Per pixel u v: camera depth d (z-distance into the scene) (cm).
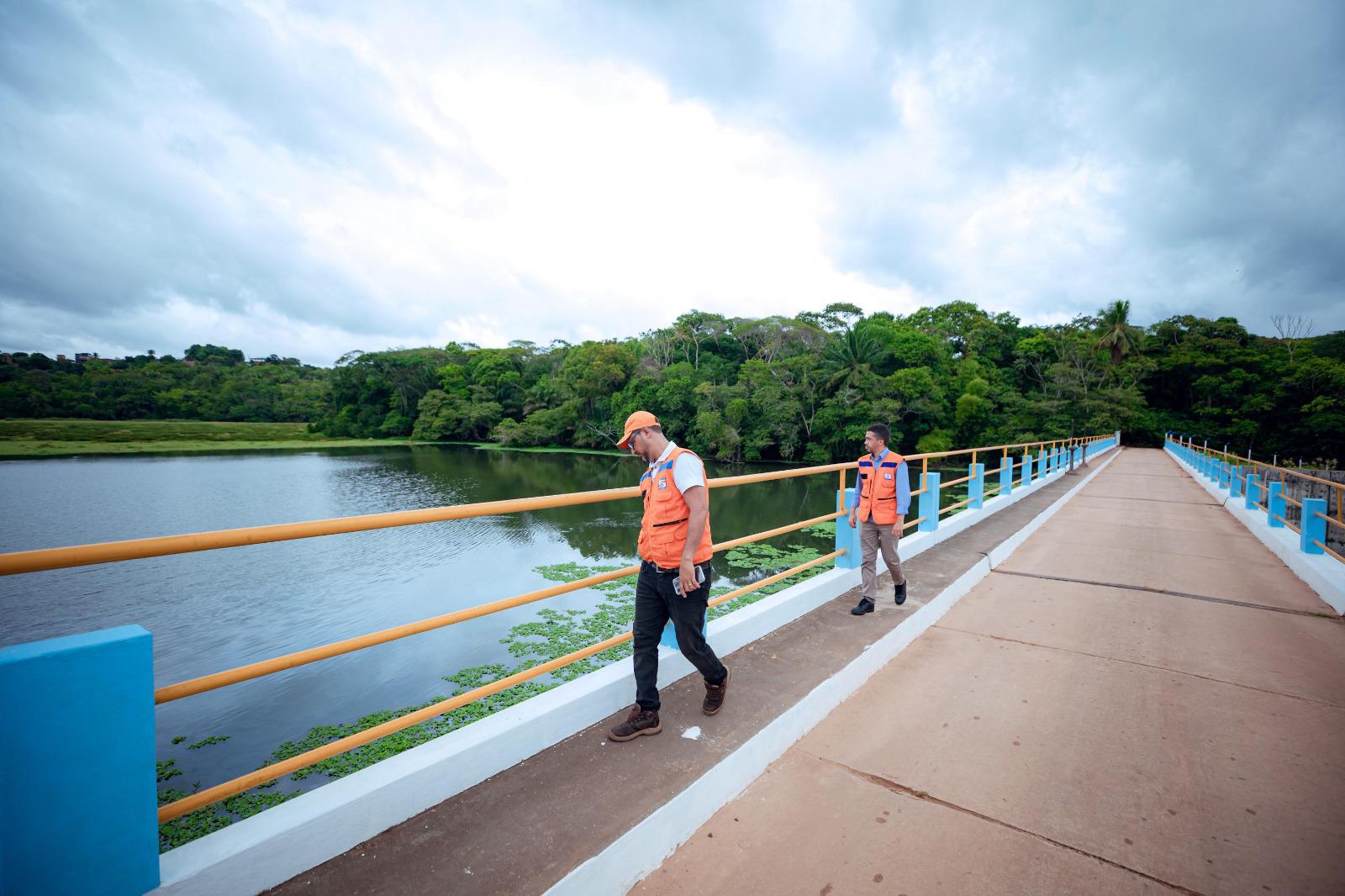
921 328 6353
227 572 1683
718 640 364
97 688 155
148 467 4547
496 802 230
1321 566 581
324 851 197
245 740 736
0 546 2097
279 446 6519
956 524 769
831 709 342
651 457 288
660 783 243
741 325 5991
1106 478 1784
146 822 165
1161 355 5669
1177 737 315
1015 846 237
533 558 1816
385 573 1658
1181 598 554
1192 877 221
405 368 7762
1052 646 441
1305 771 285
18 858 146
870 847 236
